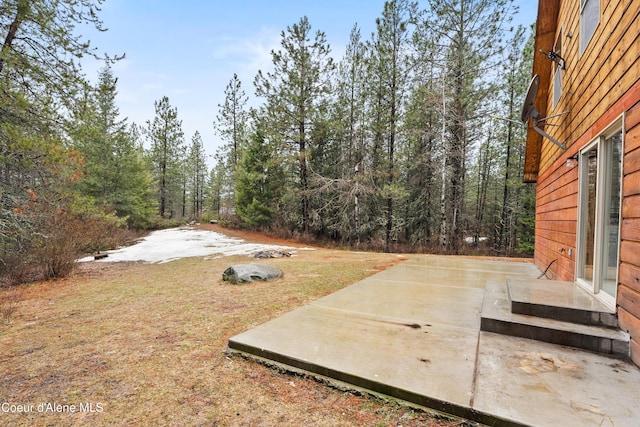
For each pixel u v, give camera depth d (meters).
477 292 4.32
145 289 5.21
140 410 1.88
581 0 3.75
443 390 1.85
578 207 3.74
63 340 3.03
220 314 3.70
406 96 13.23
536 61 5.55
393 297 4.09
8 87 5.54
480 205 17.75
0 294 5.14
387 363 2.22
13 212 6.33
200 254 9.91
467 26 11.74
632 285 2.30
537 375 2.04
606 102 2.91
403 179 15.23
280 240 14.77
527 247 13.34
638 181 2.24
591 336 2.41
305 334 2.81
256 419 1.78
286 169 16.14
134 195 17.00
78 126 6.59
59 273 6.49
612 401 1.73
